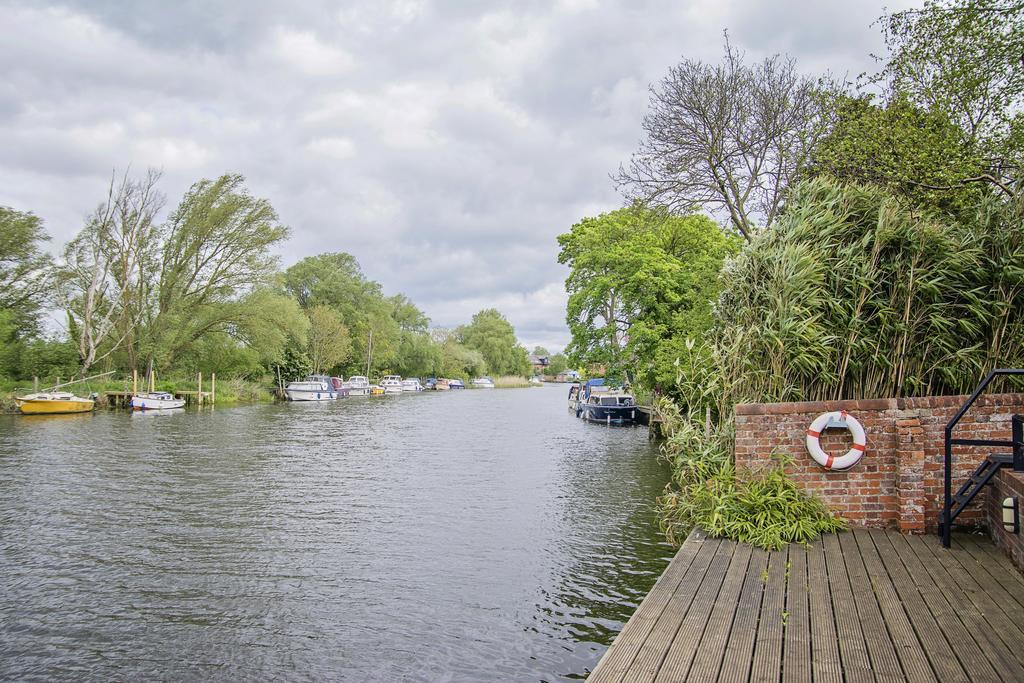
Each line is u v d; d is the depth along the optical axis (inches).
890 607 182.7
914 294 302.4
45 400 1344.7
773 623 173.3
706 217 1207.6
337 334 2549.2
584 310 1233.4
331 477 678.5
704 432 367.2
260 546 428.5
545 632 302.5
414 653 282.5
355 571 381.1
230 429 1154.7
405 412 1688.0
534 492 604.1
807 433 279.0
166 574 375.2
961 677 139.7
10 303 1569.9
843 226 326.3
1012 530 219.0
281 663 273.1
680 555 241.0
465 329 4443.9
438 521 494.0
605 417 1307.8
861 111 573.0
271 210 1768.0
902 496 265.9
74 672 264.1
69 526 472.7
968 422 269.6
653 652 155.7
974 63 480.1
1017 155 468.1
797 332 295.0
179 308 1706.4
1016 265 291.9
